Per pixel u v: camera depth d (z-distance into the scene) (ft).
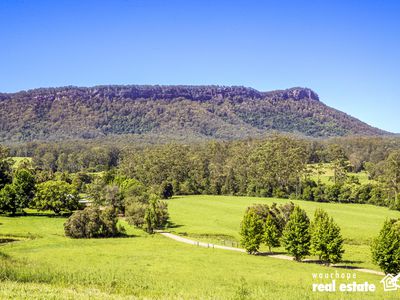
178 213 349.20
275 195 449.06
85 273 140.56
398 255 161.07
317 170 491.72
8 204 311.88
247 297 119.34
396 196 371.97
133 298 111.14
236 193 474.08
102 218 251.80
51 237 237.86
